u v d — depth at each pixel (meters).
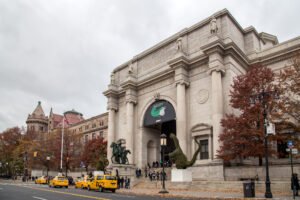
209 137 41.44
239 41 46.06
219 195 24.92
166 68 52.34
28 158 80.50
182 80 45.78
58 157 72.12
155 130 57.09
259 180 31.45
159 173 43.62
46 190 31.50
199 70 45.78
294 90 30.31
